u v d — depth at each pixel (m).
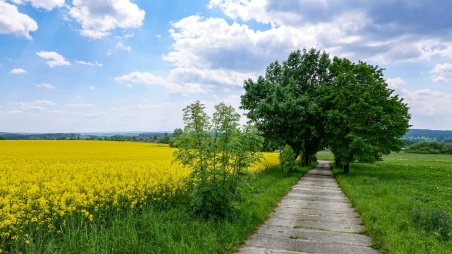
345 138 29.94
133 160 22.47
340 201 15.26
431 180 25.16
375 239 8.64
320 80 35.25
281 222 10.73
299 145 33.81
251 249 7.91
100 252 6.54
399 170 37.09
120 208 9.75
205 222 9.23
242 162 10.77
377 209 11.82
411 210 11.04
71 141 49.72
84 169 15.81
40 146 35.66
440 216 9.44
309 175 30.08
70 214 8.22
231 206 10.00
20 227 7.16
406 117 30.22
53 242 7.04
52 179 12.46
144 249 6.95
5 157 21.44
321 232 9.58
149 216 8.92
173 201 11.47
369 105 28.53
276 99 30.59
